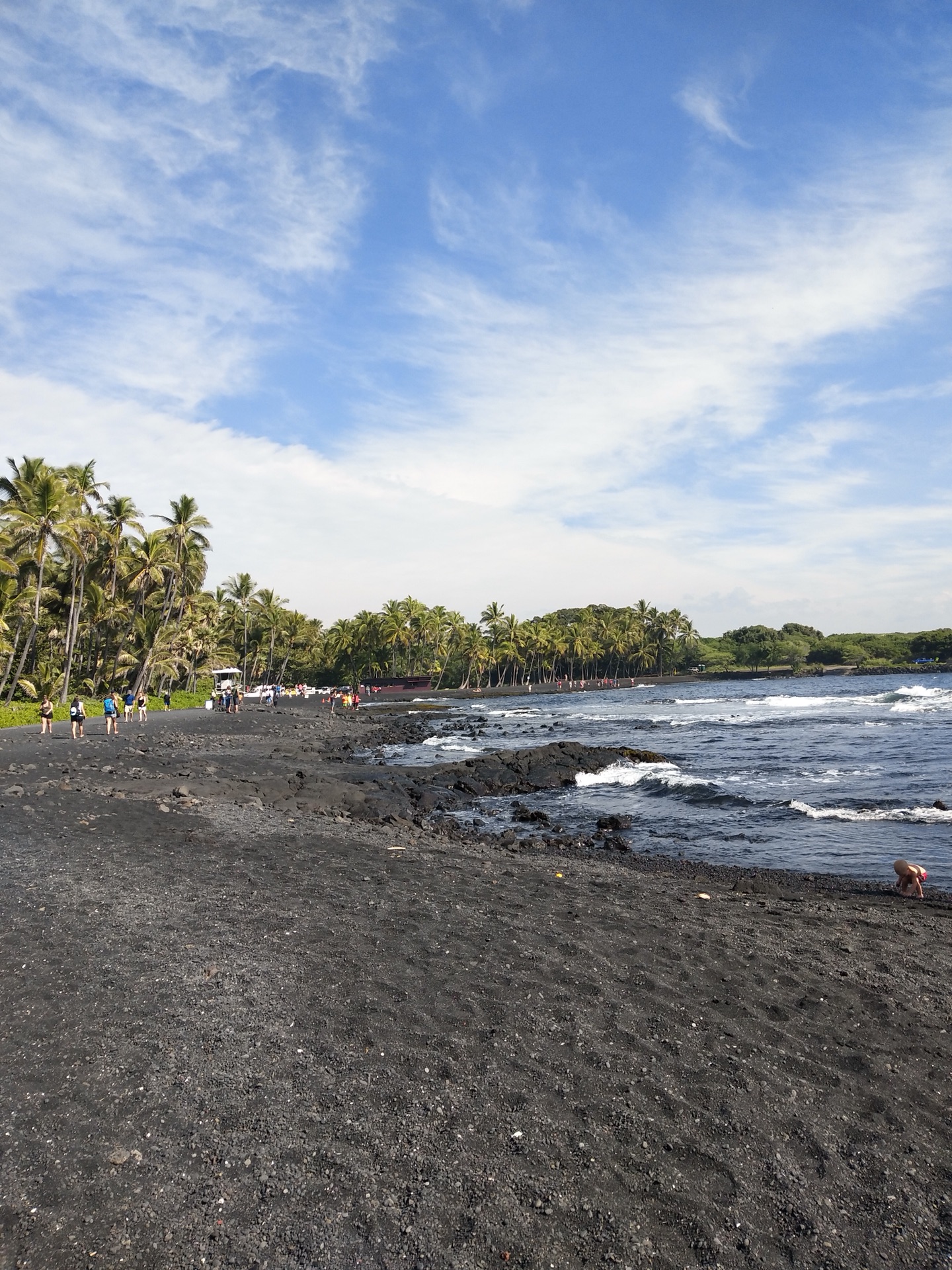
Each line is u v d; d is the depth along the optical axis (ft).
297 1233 12.64
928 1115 16.11
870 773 78.38
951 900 35.24
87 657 214.28
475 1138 15.11
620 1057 18.31
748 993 22.34
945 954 26.16
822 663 570.46
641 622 552.00
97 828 43.09
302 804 60.18
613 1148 14.88
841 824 54.70
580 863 44.16
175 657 211.41
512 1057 18.19
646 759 95.55
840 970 24.43
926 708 176.14
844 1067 18.08
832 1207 13.39
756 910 32.35
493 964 24.08
